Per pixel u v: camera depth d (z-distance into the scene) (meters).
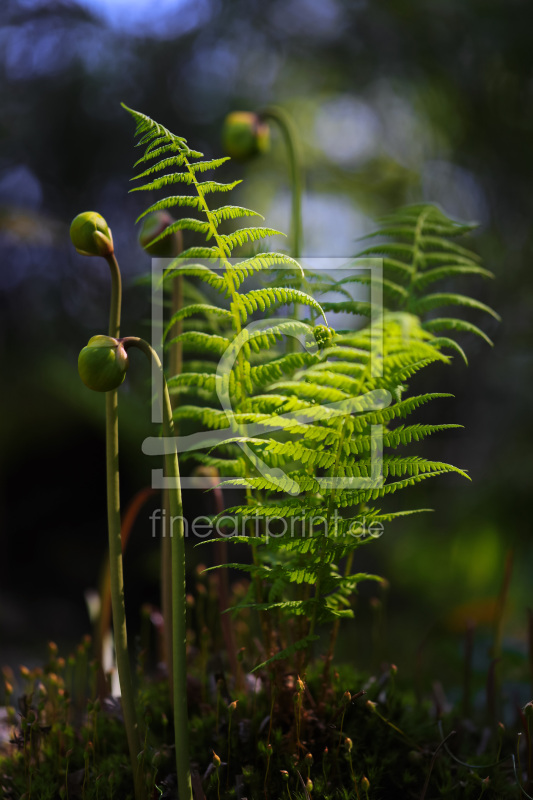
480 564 3.77
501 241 4.14
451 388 4.47
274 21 4.91
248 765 0.98
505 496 3.75
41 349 4.61
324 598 0.92
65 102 4.65
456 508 4.08
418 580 4.02
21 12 4.62
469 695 1.30
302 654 1.02
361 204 5.73
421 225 1.27
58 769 1.04
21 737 1.11
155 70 4.79
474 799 0.99
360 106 5.28
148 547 4.01
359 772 0.99
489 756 1.10
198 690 1.19
